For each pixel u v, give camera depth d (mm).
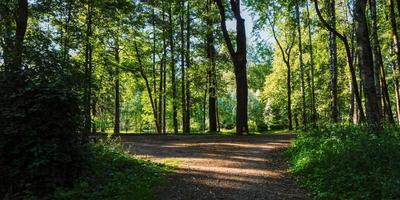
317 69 51500
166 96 42188
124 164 12820
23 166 9555
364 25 16781
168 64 42156
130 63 41312
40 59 10922
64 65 11281
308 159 13734
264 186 11648
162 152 18875
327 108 54844
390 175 10078
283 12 36781
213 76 39219
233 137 26609
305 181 11852
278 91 59406
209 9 37250
